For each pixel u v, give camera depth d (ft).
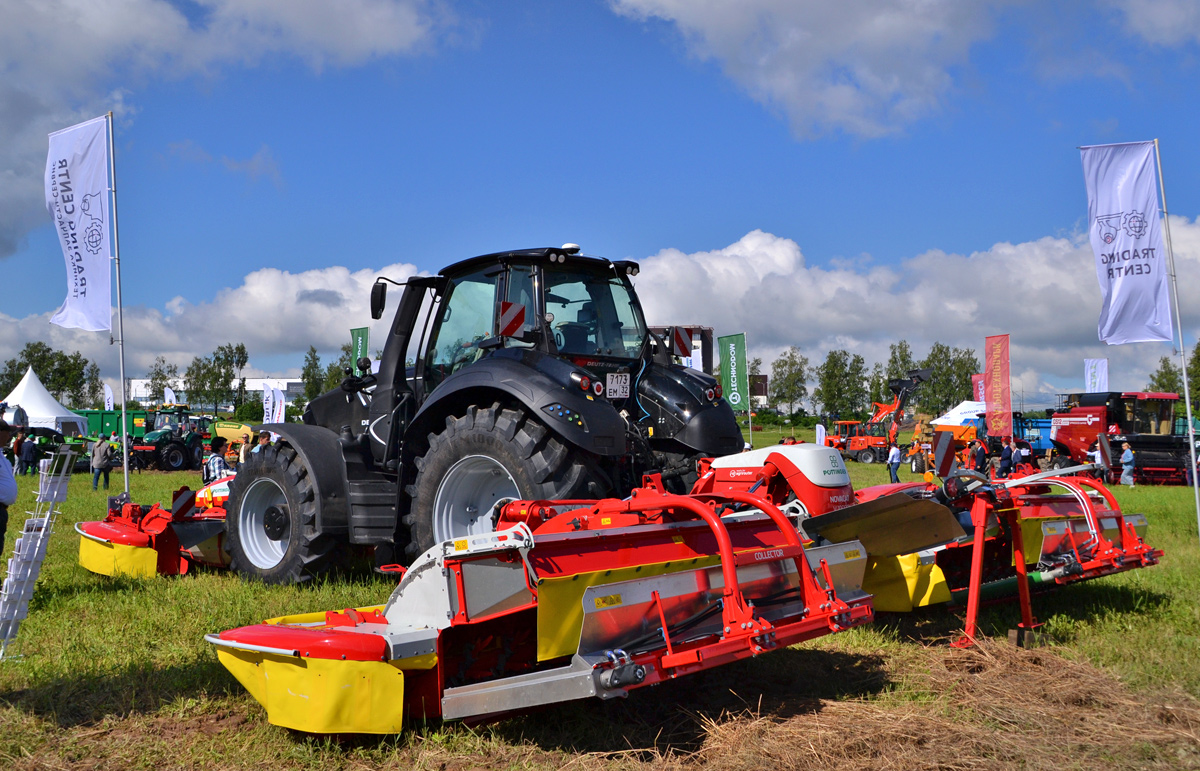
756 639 9.59
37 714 10.90
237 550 20.27
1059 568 15.15
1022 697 11.36
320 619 12.39
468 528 16.49
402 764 9.50
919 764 9.11
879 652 13.76
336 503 18.53
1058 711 10.77
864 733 9.91
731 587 9.65
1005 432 67.36
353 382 20.83
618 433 15.55
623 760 9.37
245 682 10.48
